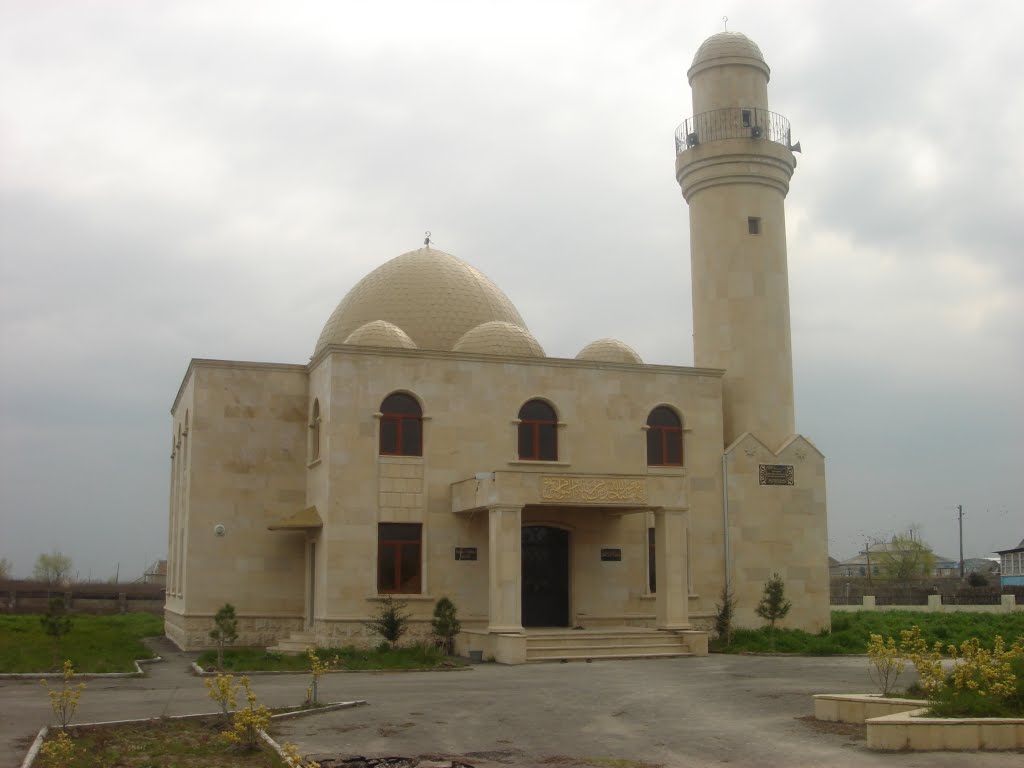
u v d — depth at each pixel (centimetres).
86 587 7438
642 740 1809
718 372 4078
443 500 3650
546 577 3794
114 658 3105
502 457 3750
